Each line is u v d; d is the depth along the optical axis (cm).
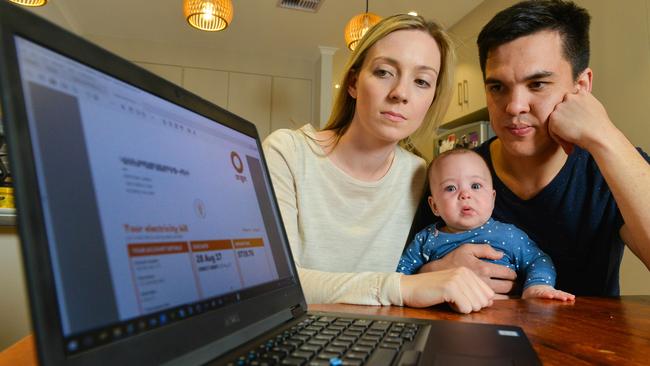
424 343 44
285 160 106
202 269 42
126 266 33
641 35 206
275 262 58
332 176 109
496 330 49
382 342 44
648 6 203
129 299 32
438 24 106
